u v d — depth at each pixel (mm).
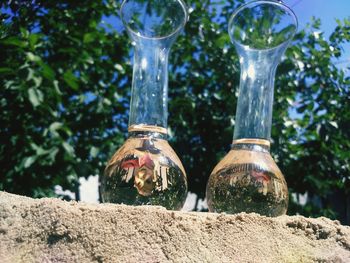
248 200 294
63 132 667
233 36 334
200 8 759
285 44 328
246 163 301
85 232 240
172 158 299
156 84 310
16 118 608
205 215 260
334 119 757
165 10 316
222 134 734
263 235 257
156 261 236
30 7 600
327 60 750
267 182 297
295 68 715
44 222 245
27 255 239
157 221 246
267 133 315
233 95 733
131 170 288
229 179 299
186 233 246
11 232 247
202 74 768
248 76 322
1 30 542
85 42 678
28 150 600
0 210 254
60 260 236
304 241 262
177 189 293
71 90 711
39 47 670
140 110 306
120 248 237
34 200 262
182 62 771
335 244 265
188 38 753
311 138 743
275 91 718
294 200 700
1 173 599
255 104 316
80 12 707
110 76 751
